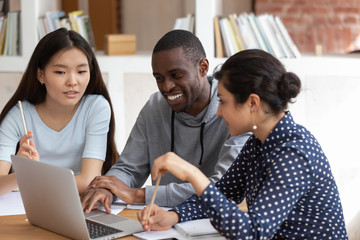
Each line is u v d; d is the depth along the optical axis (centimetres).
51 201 170
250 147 187
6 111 240
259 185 169
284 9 542
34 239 171
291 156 160
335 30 550
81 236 166
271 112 164
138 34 559
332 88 333
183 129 229
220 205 154
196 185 156
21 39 342
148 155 239
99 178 206
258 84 159
